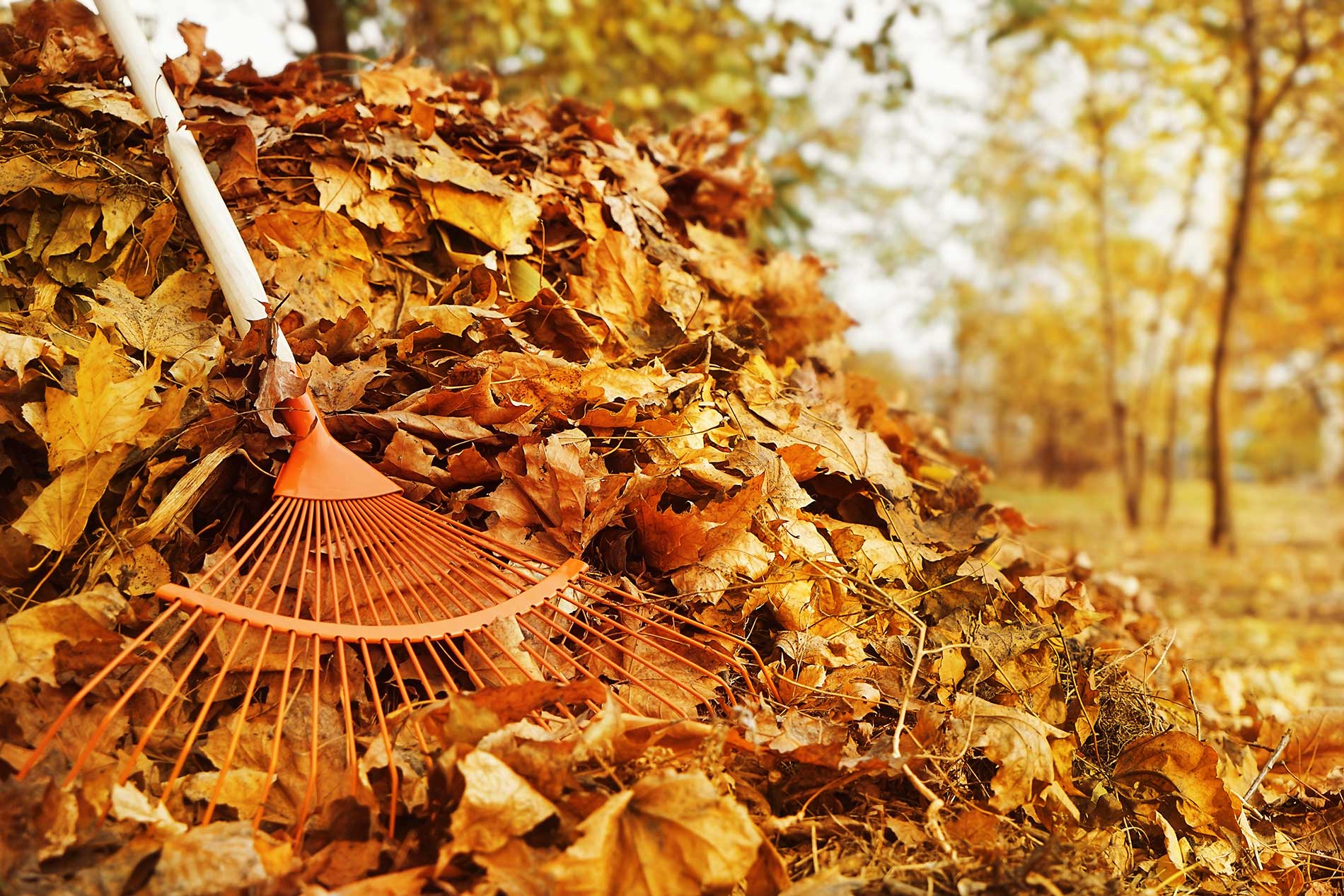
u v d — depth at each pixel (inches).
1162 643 58.4
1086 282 523.2
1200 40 257.3
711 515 48.7
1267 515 397.4
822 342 68.3
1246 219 241.3
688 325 57.6
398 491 46.8
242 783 40.1
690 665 44.8
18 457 44.3
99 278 49.9
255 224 52.6
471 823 36.5
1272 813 51.1
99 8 50.4
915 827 41.7
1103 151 338.6
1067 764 45.4
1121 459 339.6
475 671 44.2
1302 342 454.0
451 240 56.9
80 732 39.8
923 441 79.5
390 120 56.9
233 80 57.2
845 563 52.0
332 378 48.6
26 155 49.9
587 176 60.5
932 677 47.9
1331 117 268.2
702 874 36.8
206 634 42.8
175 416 44.7
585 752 38.9
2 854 34.6
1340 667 115.0
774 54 144.3
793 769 42.1
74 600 40.4
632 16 134.4
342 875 37.0
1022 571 59.6
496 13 124.2
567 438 49.1
